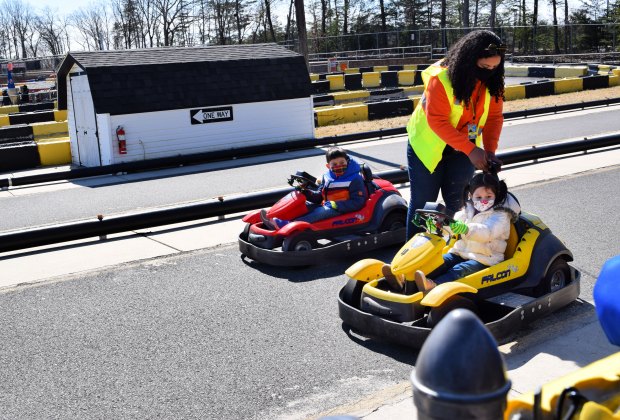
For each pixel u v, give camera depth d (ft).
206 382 13.38
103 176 45.83
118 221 25.31
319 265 20.68
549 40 194.70
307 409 12.14
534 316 14.49
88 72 48.78
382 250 21.97
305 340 15.16
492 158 15.80
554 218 24.86
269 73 55.62
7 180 42.42
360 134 55.52
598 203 26.91
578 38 178.81
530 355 13.55
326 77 112.47
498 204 14.87
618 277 9.30
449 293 13.07
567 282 15.99
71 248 24.57
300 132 56.65
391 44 164.76
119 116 48.85
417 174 17.49
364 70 129.70
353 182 20.95
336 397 12.51
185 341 15.43
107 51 52.80
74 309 17.94
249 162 48.14
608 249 20.72
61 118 80.07
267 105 54.90
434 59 139.95
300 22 92.99
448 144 16.40
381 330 14.05
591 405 6.31
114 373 13.97
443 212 14.33
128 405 12.59
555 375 12.54
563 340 14.11
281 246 20.89
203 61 53.62
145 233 26.32
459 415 4.91
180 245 24.16
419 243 14.62
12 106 90.68
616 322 9.25
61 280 20.56
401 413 11.61
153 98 50.31
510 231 15.48
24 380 13.85
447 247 15.53
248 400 12.59
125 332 16.14
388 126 62.59
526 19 231.91
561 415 6.48
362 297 14.73
